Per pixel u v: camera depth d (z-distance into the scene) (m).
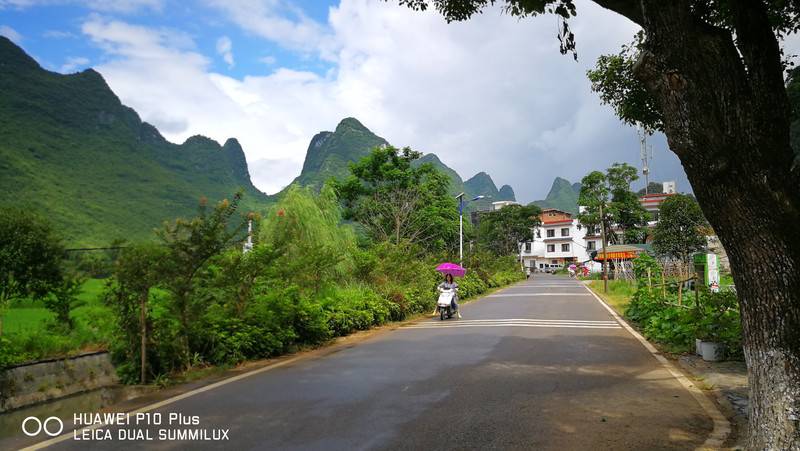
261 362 9.05
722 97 3.59
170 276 7.89
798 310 3.62
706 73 3.62
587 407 5.65
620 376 7.29
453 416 5.34
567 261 88.38
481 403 5.84
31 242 8.24
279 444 4.56
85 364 7.07
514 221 75.00
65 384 6.62
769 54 3.81
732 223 3.71
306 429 4.97
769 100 3.68
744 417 5.22
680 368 7.88
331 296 13.76
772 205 3.56
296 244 14.27
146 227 90.81
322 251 13.80
